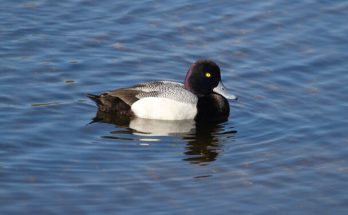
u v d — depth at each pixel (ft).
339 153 46.60
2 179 42.60
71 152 46.19
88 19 63.98
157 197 41.29
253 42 60.70
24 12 64.44
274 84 55.67
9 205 40.04
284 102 53.36
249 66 57.82
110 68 57.31
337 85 55.06
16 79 54.95
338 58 58.29
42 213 39.40
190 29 62.59
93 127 49.60
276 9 64.69
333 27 62.13
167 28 62.75
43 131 48.52
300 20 63.16
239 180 43.39
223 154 46.70
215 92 53.16
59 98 52.95
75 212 39.58
